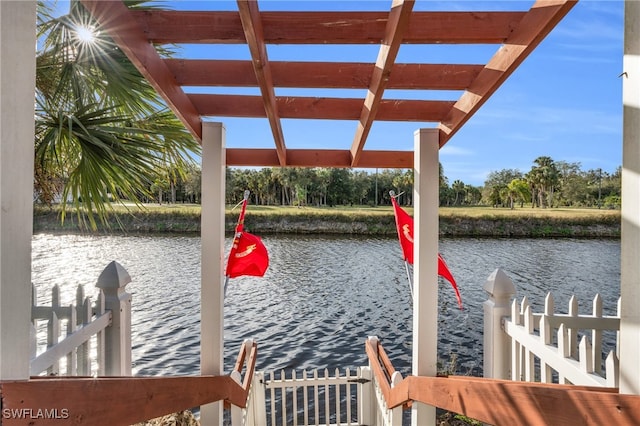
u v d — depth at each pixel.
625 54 0.98
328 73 2.21
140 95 2.97
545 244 32.69
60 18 2.59
